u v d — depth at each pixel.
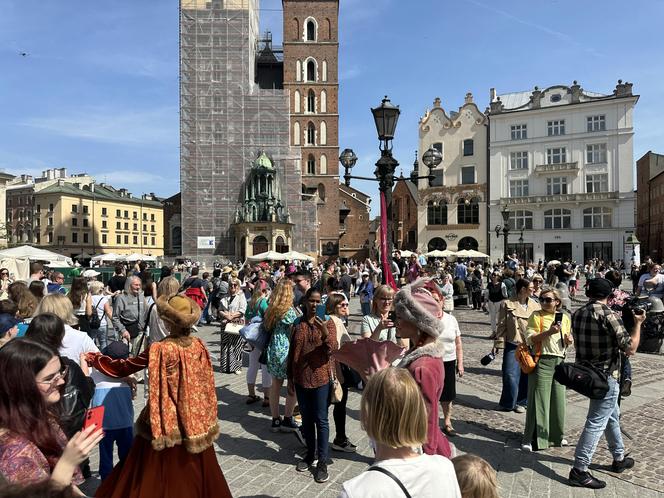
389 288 6.77
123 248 90.94
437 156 12.26
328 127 61.69
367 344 4.30
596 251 55.97
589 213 56.28
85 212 84.06
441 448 3.54
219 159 52.69
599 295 5.55
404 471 2.39
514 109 59.03
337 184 61.72
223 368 11.17
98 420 2.70
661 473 5.81
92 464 6.16
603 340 5.47
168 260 54.38
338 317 6.69
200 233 52.25
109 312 9.59
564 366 5.51
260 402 8.86
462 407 8.42
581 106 56.12
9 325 5.81
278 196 52.69
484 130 60.66
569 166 56.28
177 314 4.06
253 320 9.41
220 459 6.29
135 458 4.04
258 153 53.28
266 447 6.70
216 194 52.53
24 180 92.31
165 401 3.92
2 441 2.62
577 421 7.62
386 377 2.51
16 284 7.50
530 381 6.58
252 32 59.22
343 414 6.54
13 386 2.70
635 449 6.51
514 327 8.18
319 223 61.53
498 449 6.59
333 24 61.59
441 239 62.47
